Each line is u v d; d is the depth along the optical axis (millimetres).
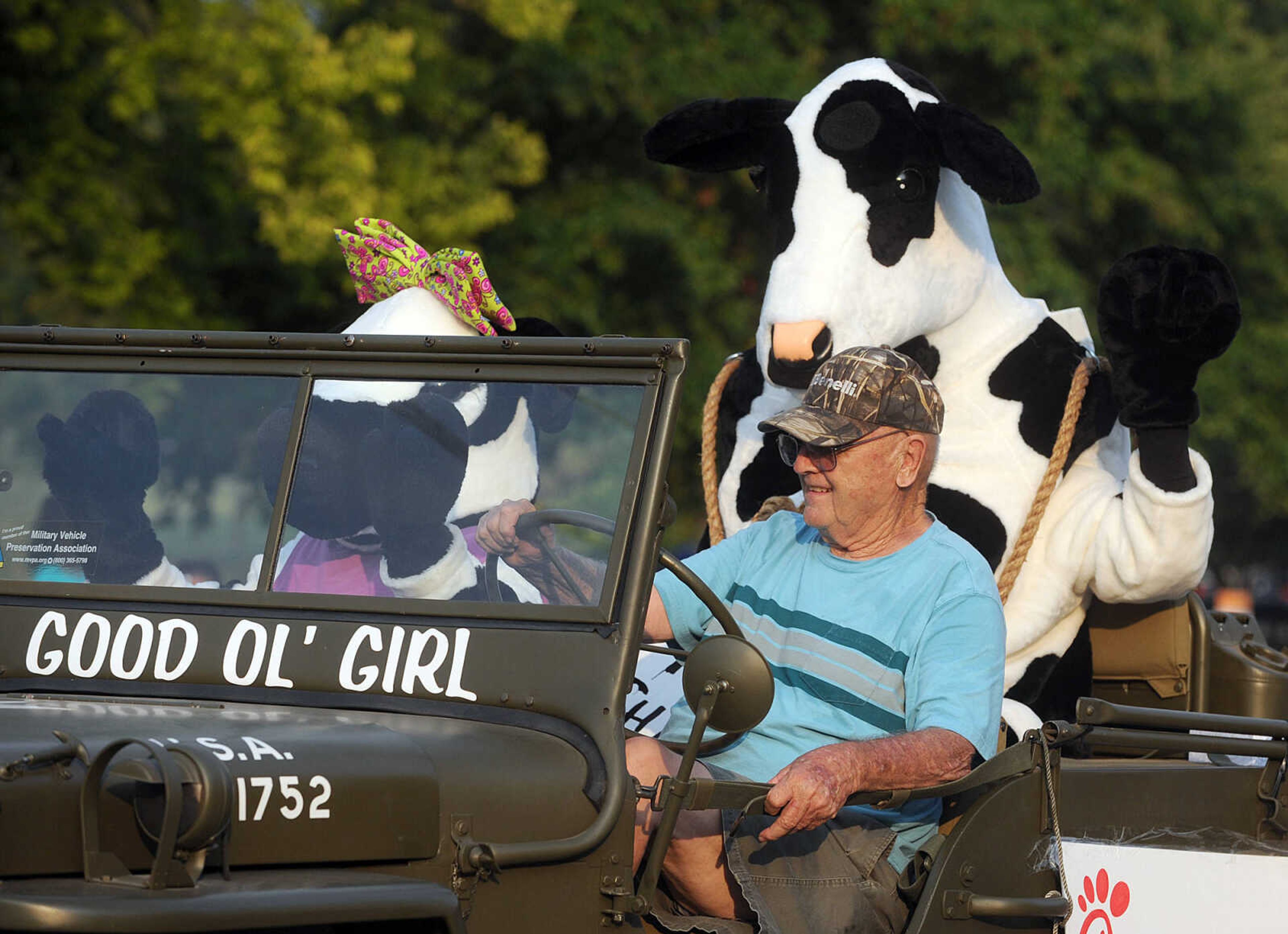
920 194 9156
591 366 5855
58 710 5219
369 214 24891
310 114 24734
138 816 4652
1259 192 30312
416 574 5820
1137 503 8742
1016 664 9258
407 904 4707
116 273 25734
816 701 6793
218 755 4797
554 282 27531
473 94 28828
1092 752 8406
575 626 5578
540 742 5434
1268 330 30422
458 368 5992
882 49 27531
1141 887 6984
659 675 8008
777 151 9469
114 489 6262
